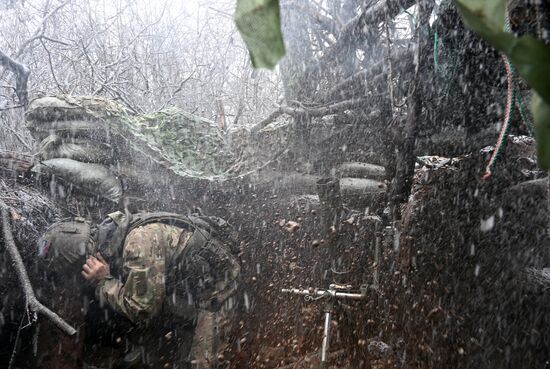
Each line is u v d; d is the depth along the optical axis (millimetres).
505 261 2924
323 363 2680
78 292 3500
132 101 6770
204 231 3641
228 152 4551
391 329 3248
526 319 2797
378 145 3709
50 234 3404
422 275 3199
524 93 1351
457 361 2992
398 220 3205
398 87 3145
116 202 3846
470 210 3064
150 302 3275
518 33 1141
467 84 2756
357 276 3387
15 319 3416
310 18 3834
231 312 3783
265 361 3721
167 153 4246
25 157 3725
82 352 3482
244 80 8203
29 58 7516
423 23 2668
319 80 3895
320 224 4168
